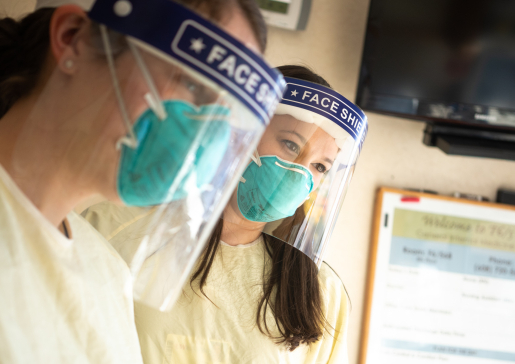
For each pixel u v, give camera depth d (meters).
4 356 0.44
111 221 0.87
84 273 0.59
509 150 1.56
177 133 0.50
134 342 0.67
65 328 0.53
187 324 1.00
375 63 1.55
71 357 0.54
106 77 0.49
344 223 1.73
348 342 1.74
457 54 1.55
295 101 0.92
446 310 1.76
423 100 1.56
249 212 0.92
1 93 0.50
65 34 0.49
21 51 0.52
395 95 1.56
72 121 0.49
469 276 1.77
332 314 1.19
